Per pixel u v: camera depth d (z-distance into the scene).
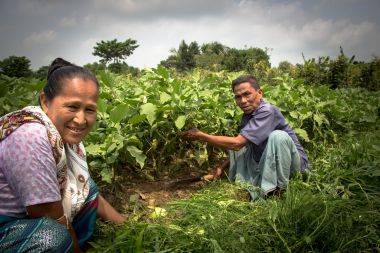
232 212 2.74
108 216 2.54
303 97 5.10
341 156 3.70
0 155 1.69
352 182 2.99
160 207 2.86
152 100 3.38
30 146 1.67
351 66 17.08
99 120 3.23
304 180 3.39
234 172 3.61
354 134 5.35
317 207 2.48
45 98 1.79
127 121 3.36
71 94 1.71
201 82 4.39
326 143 4.93
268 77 18.80
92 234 2.40
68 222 1.92
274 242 2.29
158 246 2.12
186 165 3.96
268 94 4.91
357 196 2.86
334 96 5.55
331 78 16.42
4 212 1.77
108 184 3.24
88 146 2.85
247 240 2.27
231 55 49.97
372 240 2.30
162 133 3.56
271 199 3.00
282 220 2.45
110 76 3.72
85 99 1.74
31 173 1.66
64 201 2.00
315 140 5.05
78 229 2.25
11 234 1.72
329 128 5.27
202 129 3.85
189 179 3.67
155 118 3.27
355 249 2.23
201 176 3.80
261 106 3.25
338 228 2.32
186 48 81.31
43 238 1.71
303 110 4.62
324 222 2.35
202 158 3.75
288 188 2.69
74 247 1.98
